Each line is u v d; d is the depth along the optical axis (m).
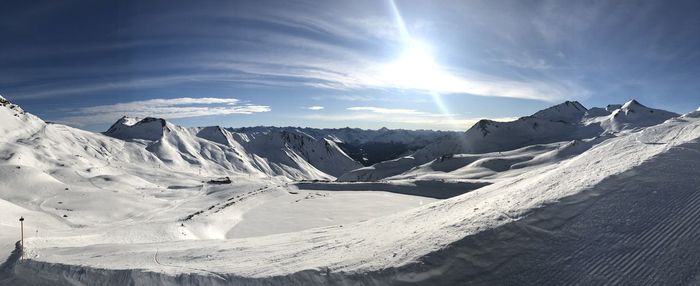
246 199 81.12
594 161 18.41
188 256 20.67
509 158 183.62
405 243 14.27
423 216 21.81
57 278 17.89
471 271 11.56
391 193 99.38
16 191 81.25
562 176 17.56
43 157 163.50
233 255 20.06
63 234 36.16
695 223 11.45
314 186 110.12
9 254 23.23
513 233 12.56
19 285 18.06
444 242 12.78
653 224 11.86
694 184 13.42
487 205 16.98
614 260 10.86
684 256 10.40
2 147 154.38
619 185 14.20
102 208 74.94
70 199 79.69
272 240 26.12
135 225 46.22
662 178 14.11
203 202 85.25
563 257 11.41
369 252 14.38
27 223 50.19
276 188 101.12
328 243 19.95
